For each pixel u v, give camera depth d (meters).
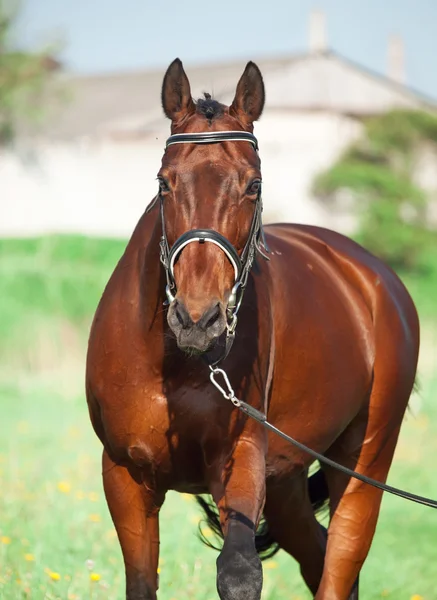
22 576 9.91
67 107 79.00
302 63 83.31
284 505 8.89
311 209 77.44
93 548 11.53
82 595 9.53
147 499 7.29
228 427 6.94
